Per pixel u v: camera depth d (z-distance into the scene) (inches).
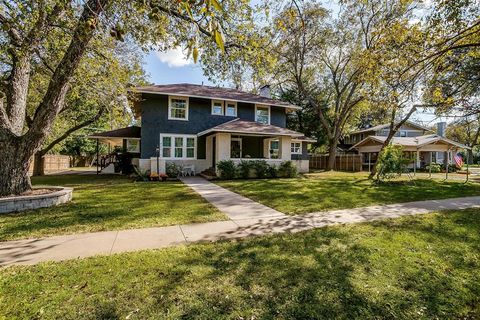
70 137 1001.5
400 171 486.3
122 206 265.4
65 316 89.0
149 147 620.1
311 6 648.4
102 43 298.4
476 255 144.6
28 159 273.1
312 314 92.1
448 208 268.5
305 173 804.6
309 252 145.6
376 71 217.2
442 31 188.1
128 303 96.3
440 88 207.6
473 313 95.3
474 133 1430.9
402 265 131.0
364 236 174.7
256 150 720.3
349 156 957.8
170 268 124.5
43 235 174.9
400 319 91.1
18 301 97.3
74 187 411.8
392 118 557.0
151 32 244.2
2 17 184.5
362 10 621.3
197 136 660.1
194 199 308.3
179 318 88.9
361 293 105.4
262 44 286.2
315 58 832.3
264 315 91.2
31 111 594.9
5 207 235.5
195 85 760.3
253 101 699.4
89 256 139.1
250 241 163.6
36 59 298.4
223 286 108.7
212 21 61.0
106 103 390.9
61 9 199.2
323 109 1058.1
